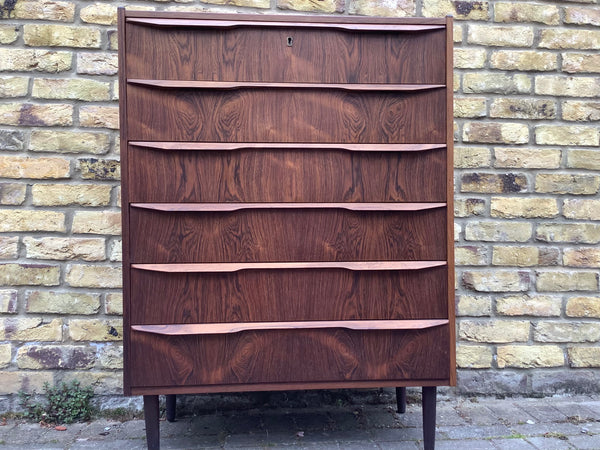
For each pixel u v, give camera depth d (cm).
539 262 246
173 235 169
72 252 225
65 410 218
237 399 233
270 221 172
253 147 170
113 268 227
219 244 170
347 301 174
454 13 242
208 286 170
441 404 238
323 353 174
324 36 173
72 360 226
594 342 246
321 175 173
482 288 244
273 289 172
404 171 175
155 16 167
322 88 172
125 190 167
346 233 174
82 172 226
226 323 171
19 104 222
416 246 176
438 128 176
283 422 220
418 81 176
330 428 213
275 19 171
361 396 240
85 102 226
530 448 194
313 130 173
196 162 169
